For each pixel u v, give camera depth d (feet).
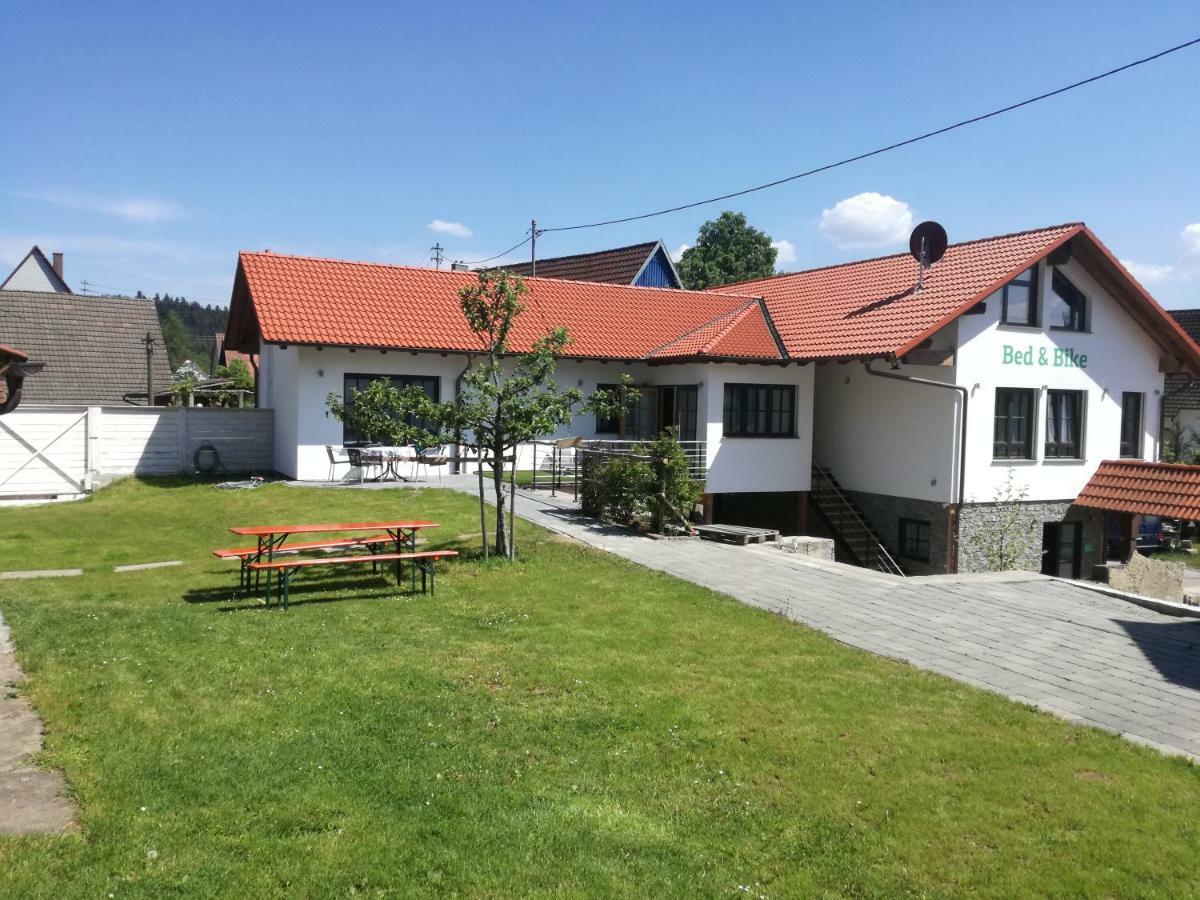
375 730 20.18
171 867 14.23
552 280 77.15
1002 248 61.77
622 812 17.16
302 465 60.90
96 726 19.52
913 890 15.05
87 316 99.45
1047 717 22.98
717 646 27.94
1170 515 57.98
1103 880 15.44
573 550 41.73
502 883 14.57
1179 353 67.41
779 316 71.15
